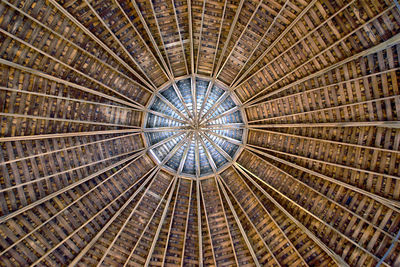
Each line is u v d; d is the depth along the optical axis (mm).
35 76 16375
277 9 17297
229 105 22672
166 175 22453
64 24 16188
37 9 15164
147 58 19625
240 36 18766
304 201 20484
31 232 17250
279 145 21141
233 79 21297
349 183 18891
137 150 21453
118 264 19906
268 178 21562
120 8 16719
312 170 19984
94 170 19672
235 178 22516
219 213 21828
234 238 21172
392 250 17594
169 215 21656
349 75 17453
